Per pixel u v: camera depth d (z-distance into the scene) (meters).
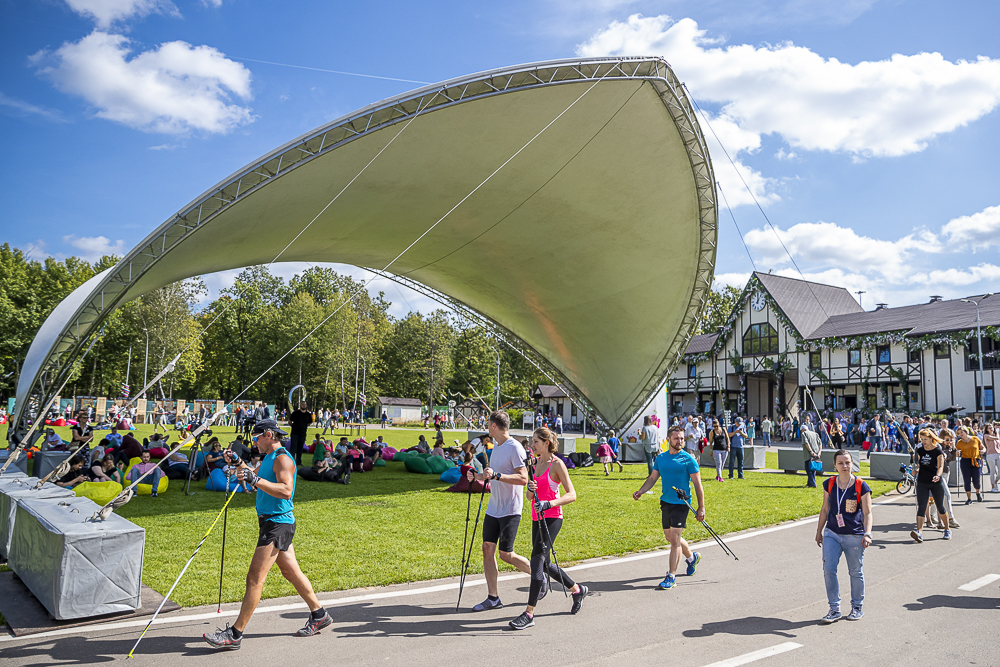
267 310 68.88
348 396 64.75
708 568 7.39
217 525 9.29
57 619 5.04
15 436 14.16
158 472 12.55
